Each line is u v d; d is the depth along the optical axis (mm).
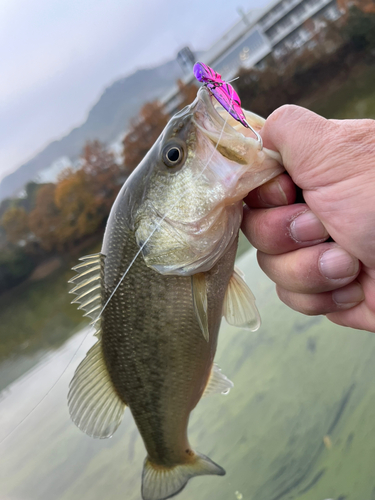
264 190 171
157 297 192
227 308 207
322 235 164
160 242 183
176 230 179
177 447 236
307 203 161
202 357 210
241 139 162
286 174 169
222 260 190
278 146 161
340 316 196
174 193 177
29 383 572
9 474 403
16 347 1243
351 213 149
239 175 165
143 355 201
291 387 356
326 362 353
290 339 395
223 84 163
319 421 322
